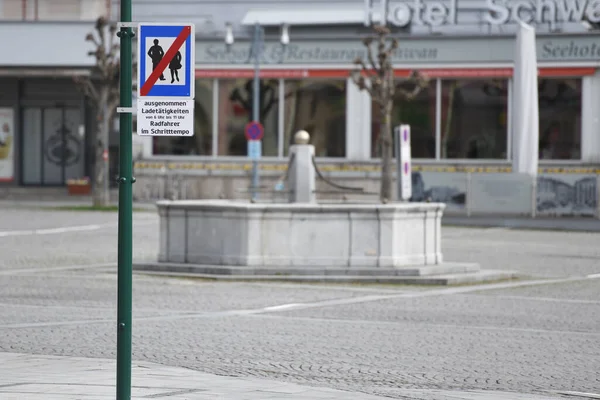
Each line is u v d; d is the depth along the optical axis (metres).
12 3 105.75
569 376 24.03
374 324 32.28
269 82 97.38
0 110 108.56
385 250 44.97
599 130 92.19
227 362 25.23
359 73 95.81
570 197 84.25
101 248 57.03
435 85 94.75
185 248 46.06
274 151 97.50
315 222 44.88
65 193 105.94
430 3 95.44
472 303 37.75
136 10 105.44
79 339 28.41
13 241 60.28
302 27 100.88
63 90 108.62
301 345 28.09
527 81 80.44
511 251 59.34
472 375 24.02
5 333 29.41
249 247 44.78
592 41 92.00
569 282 45.00
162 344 27.83
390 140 88.19
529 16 93.62
